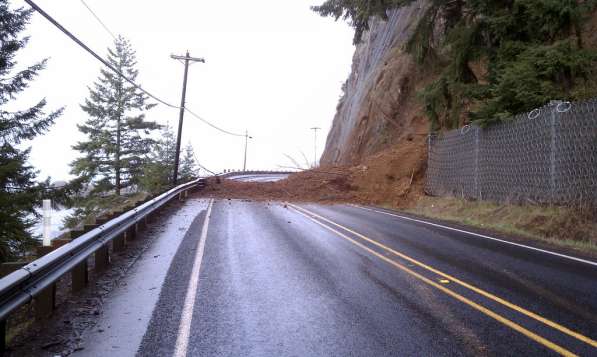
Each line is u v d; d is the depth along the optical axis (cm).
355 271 733
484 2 1545
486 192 1523
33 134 2433
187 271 735
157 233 1109
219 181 2725
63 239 678
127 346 452
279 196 2402
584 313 535
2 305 419
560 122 1177
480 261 810
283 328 495
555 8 1227
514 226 1217
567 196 1142
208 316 532
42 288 490
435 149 1973
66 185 2489
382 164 2419
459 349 438
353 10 2142
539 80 1269
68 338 471
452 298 593
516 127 1359
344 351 437
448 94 1773
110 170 4569
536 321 510
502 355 425
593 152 1072
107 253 770
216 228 1184
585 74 1257
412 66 3044
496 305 564
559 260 823
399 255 856
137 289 641
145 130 4719
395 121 3017
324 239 1027
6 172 2036
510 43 1423
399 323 506
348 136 3606
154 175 3622
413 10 3469
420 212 1800
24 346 452
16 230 1889
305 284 660
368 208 1889
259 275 709
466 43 1681
